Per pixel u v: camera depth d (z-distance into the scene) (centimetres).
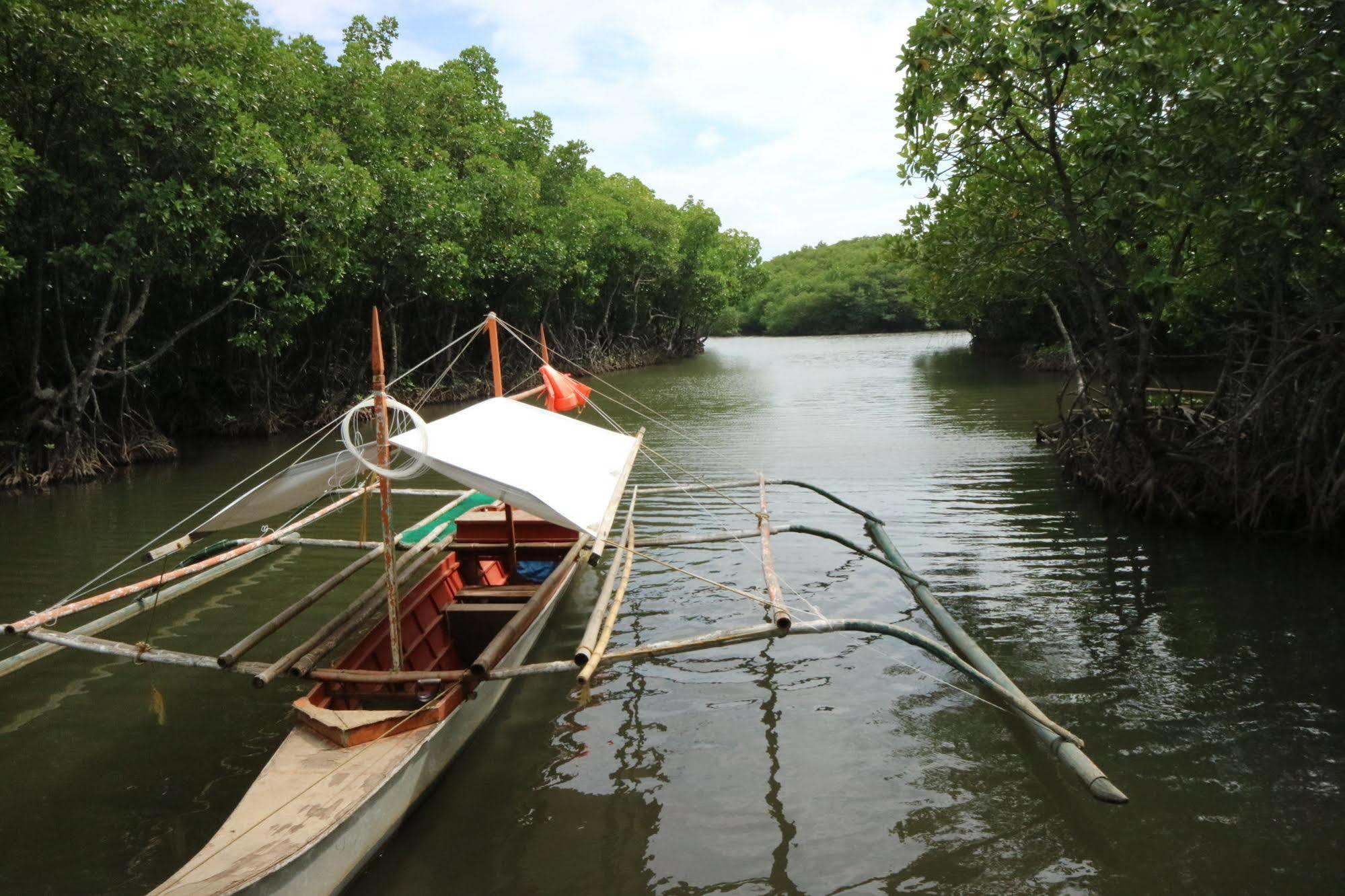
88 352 2062
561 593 972
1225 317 1566
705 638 634
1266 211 956
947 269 1434
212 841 464
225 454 2195
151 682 807
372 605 737
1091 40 970
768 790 612
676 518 1359
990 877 519
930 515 1340
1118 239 1178
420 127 3172
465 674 624
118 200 1720
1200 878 514
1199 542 1148
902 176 1300
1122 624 882
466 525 1043
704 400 3139
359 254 2630
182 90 1695
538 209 3838
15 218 1684
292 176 1977
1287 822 562
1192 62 947
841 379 3853
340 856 488
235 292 2088
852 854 541
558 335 4906
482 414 847
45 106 1708
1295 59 877
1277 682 747
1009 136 1204
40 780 641
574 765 646
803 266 12631
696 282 6006
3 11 1469
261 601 1022
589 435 902
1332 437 1116
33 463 1809
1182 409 1391
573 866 532
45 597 1045
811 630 638
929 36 1081
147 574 1133
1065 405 2533
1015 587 1000
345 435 600
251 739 700
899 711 723
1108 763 634
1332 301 1081
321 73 2564
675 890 510
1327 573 1002
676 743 678
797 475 1669
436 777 603
